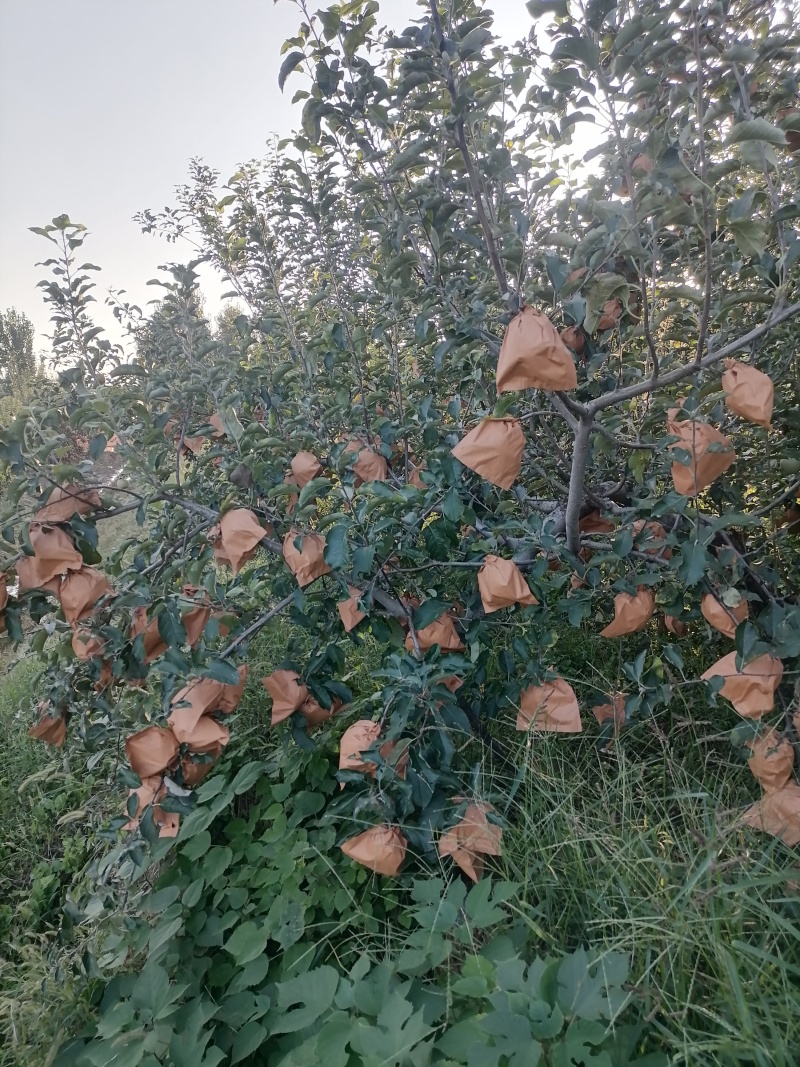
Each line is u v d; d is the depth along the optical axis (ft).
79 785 9.25
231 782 7.53
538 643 6.26
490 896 5.59
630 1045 4.11
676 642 8.27
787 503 7.05
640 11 4.87
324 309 9.94
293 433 6.64
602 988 4.17
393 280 6.82
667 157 4.28
